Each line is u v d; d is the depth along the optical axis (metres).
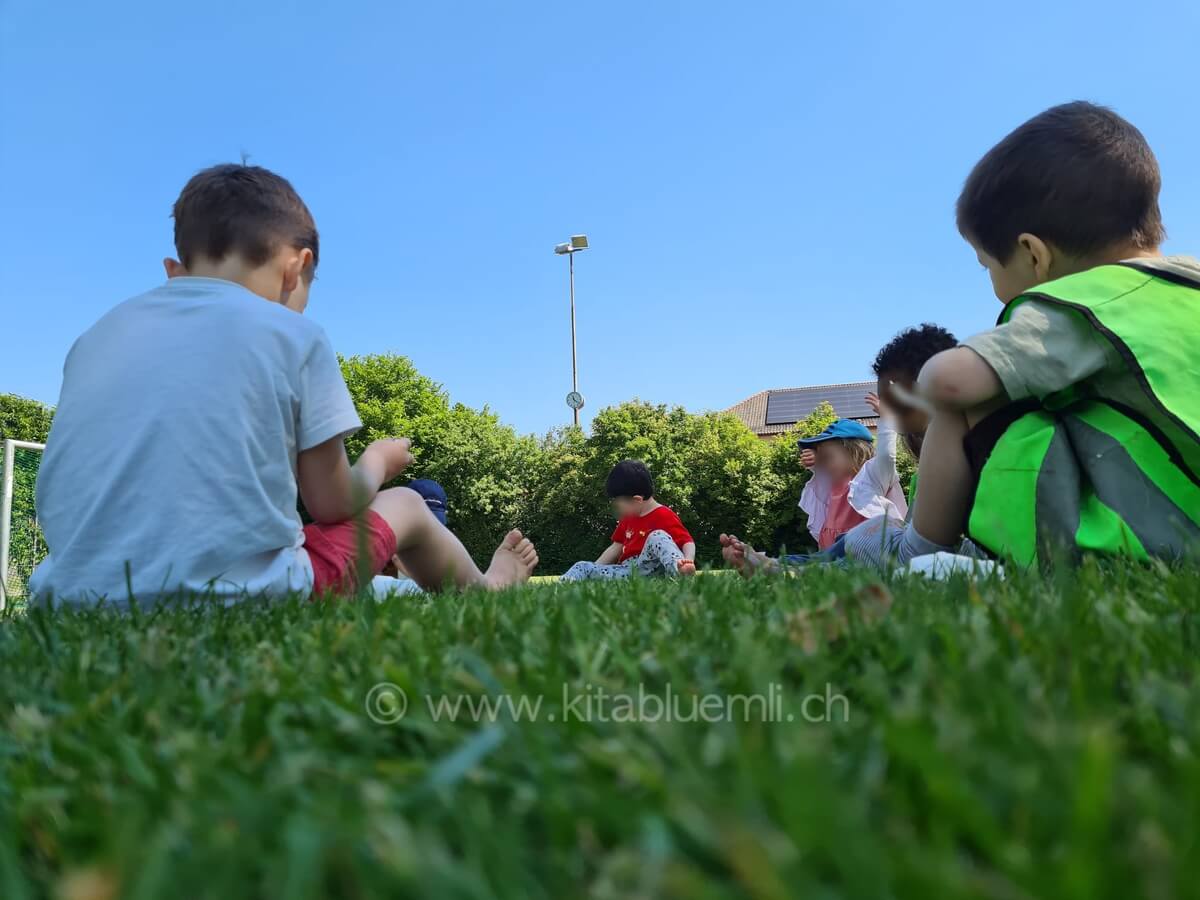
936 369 1.87
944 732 0.49
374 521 2.25
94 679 0.90
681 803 0.40
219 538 1.86
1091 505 1.74
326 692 0.74
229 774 0.54
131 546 1.84
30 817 0.54
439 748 0.63
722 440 25.64
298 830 0.38
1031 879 0.32
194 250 2.35
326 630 1.07
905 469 15.35
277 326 2.08
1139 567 1.41
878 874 0.31
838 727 0.57
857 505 4.64
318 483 2.14
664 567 6.11
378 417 31.81
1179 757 0.50
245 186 2.39
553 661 0.78
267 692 0.76
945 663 0.73
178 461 1.88
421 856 0.36
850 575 1.53
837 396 43.22
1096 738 0.35
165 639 1.10
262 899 0.40
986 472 1.83
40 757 0.65
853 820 0.34
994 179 2.20
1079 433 1.81
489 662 0.83
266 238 2.36
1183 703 0.58
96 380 2.00
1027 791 0.39
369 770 0.56
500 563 2.95
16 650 1.12
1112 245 2.08
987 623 0.88
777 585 1.49
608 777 0.52
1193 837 0.33
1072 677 0.64
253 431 1.95
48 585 1.86
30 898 0.46
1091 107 2.19
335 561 2.09
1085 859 0.32
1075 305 1.81
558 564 26.38
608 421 25.61
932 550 2.17
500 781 0.53
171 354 1.97
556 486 26.38
